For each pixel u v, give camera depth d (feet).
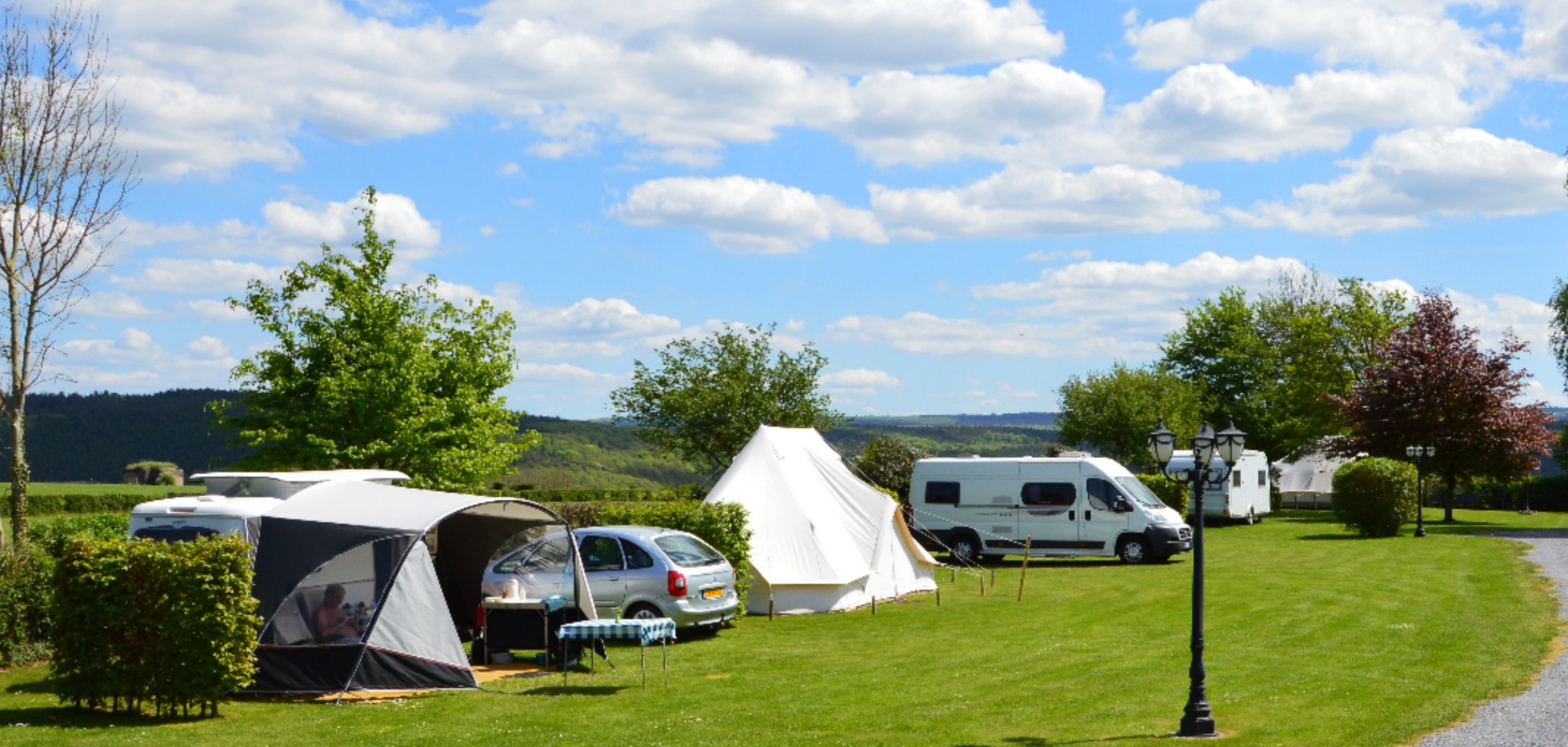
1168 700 36.09
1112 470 88.38
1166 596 65.00
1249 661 43.27
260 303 80.23
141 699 33.71
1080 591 69.05
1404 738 30.53
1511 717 33.09
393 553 38.47
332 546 38.17
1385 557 84.02
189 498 40.60
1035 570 83.92
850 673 41.52
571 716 34.17
